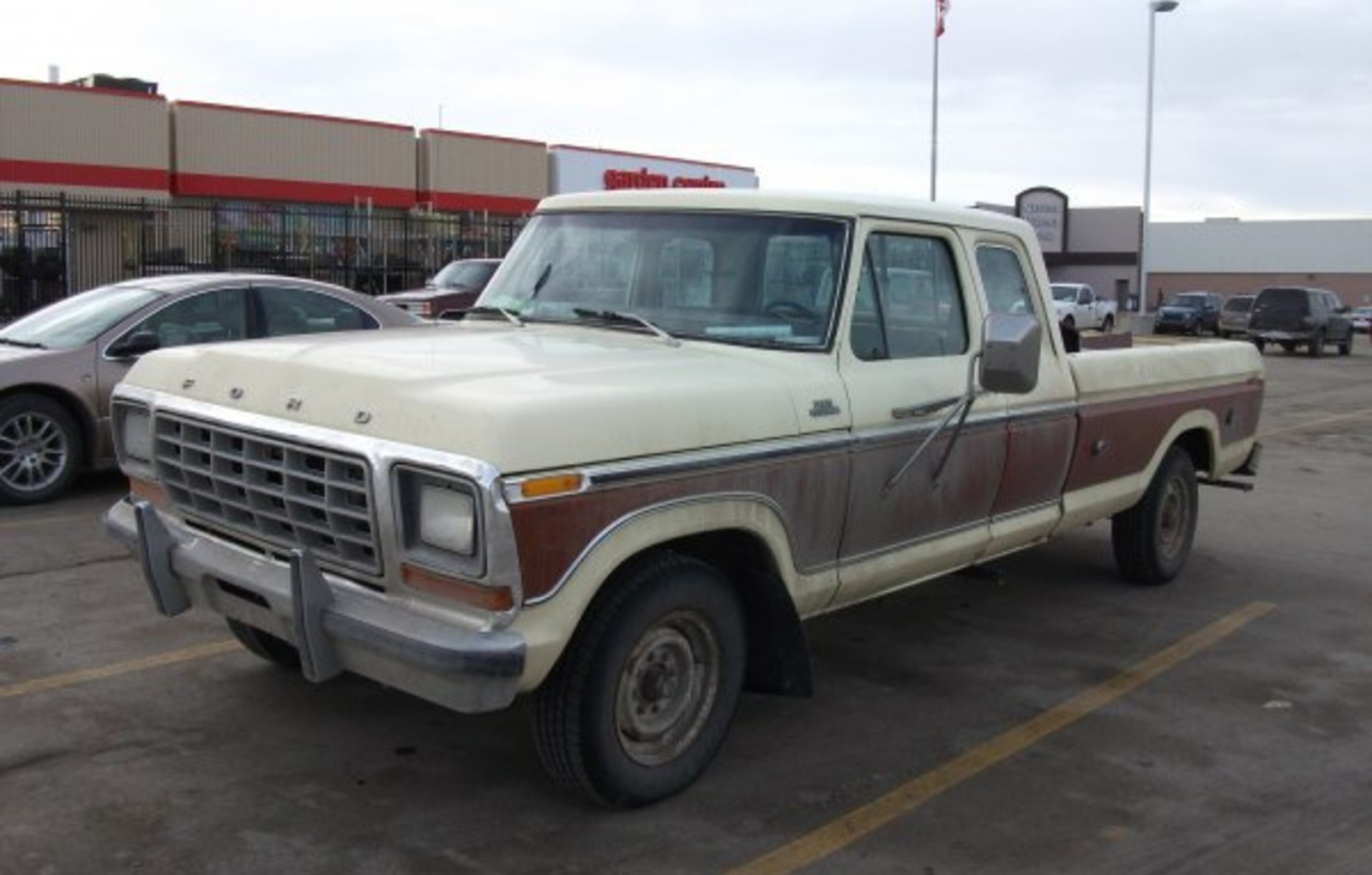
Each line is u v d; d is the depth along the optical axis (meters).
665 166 44.03
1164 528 7.17
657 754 4.11
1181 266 81.94
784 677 4.47
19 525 7.95
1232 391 7.53
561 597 3.56
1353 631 6.50
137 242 26.02
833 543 4.54
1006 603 6.84
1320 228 77.56
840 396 4.49
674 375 4.09
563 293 5.16
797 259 4.74
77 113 31.89
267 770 4.37
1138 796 4.36
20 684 5.13
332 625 3.68
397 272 29.02
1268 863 3.89
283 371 4.02
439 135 38.62
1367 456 13.62
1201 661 5.91
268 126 35.28
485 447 3.39
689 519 3.91
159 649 5.61
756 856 3.84
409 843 3.86
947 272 5.24
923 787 4.39
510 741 4.68
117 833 3.87
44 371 8.48
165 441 4.37
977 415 5.16
